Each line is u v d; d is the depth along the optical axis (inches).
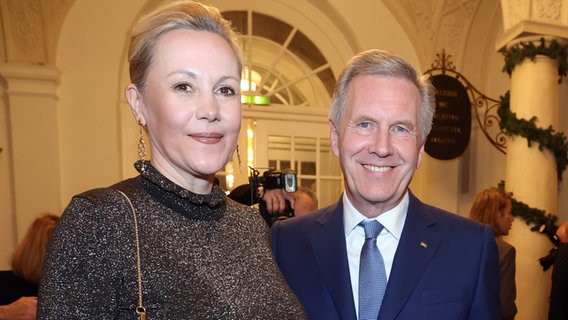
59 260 27.1
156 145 35.0
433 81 178.5
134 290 28.9
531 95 135.4
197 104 32.4
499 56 193.0
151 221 32.0
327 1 185.6
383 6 190.4
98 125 156.4
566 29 133.4
